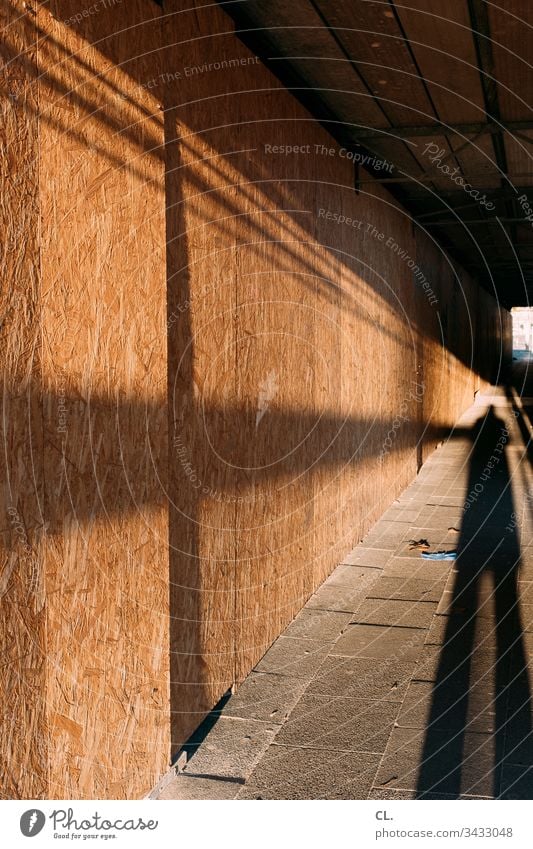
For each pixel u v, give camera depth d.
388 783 3.11
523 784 3.09
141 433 2.85
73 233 2.41
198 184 3.41
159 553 3.02
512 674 4.14
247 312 4.05
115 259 2.65
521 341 53.31
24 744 2.22
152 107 2.90
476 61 4.71
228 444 3.81
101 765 2.63
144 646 2.93
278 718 3.67
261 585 4.35
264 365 4.34
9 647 2.14
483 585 5.65
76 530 2.46
